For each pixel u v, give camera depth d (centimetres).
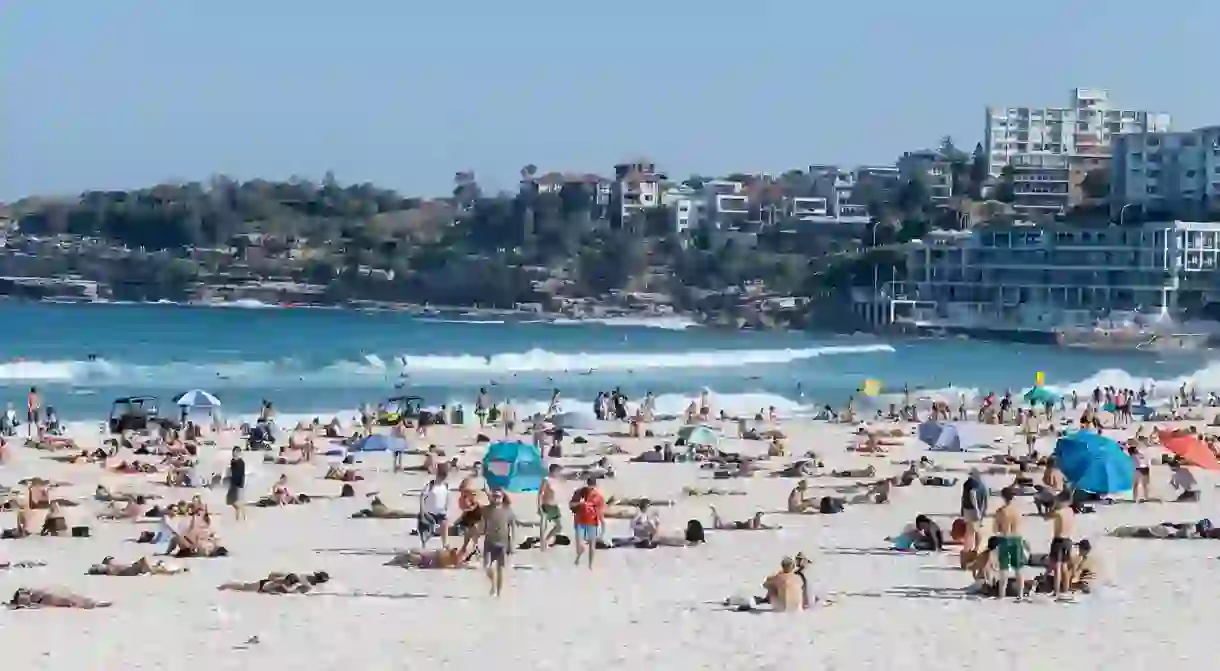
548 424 16725
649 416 18225
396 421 16450
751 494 11025
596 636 5931
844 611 6456
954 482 11594
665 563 7788
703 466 12900
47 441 14200
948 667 5409
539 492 8294
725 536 8762
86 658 5531
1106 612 6412
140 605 6569
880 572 7506
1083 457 9594
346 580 7238
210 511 9675
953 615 6362
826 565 7725
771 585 6494
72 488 11062
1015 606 6569
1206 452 10538
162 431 14750
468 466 12888
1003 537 6794
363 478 11925
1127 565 7606
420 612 6438
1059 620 6244
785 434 16612
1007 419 19312
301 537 8700
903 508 10162
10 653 5597
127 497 10362
